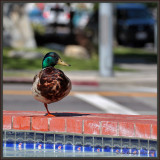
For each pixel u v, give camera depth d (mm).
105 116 8469
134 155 7434
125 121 7664
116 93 17578
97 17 37750
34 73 23344
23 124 8023
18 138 8016
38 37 36562
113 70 23750
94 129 7684
